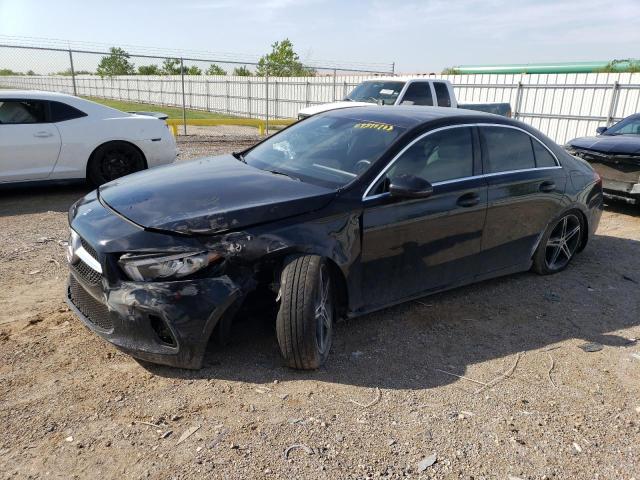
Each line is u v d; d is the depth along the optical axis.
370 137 3.96
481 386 3.21
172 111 28.83
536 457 2.63
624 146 7.31
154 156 8.19
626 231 6.97
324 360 3.32
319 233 3.23
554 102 17.22
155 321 2.96
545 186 4.68
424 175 3.86
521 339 3.84
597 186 5.30
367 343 3.65
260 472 2.42
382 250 3.60
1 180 7.04
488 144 4.32
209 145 14.47
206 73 36.91
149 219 3.06
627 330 4.08
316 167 3.86
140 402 2.87
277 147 4.41
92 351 3.35
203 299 2.91
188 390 3.00
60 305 3.97
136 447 2.54
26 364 3.16
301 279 3.06
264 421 2.77
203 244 2.95
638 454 2.69
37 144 7.20
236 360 3.31
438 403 3.01
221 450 2.54
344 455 2.56
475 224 4.14
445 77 20.27
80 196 7.74
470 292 4.64
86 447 2.53
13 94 7.16
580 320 4.21
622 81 15.71
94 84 33.56
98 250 2.96
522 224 4.57
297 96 25.09
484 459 2.59
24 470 2.37
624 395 3.20
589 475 2.53
